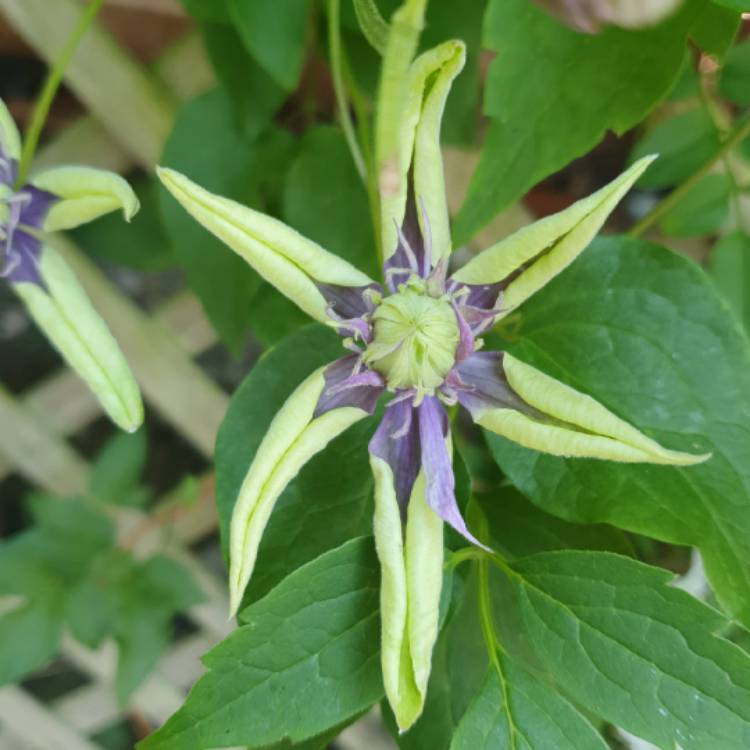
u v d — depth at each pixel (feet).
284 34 0.83
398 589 0.61
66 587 1.21
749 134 0.90
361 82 0.87
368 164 0.82
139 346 1.25
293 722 0.64
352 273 0.63
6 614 1.19
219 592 1.54
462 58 0.60
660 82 0.69
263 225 0.59
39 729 1.66
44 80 1.09
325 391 0.63
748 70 0.88
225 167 0.94
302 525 0.72
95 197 0.70
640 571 0.65
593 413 0.60
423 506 0.63
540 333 0.73
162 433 1.54
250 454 0.71
